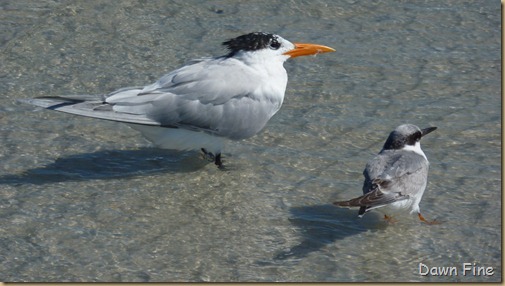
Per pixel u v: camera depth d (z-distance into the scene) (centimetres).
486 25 1791
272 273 1145
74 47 1683
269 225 1246
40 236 1203
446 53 1702
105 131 1473
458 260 1178
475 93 1579
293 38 1733
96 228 1227
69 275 1132
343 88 1589
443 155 1404
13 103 1512
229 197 1311
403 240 1217
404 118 1505
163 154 1425
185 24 1777
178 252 1184
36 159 1383
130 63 1645
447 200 1298
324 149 1427
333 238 1220
